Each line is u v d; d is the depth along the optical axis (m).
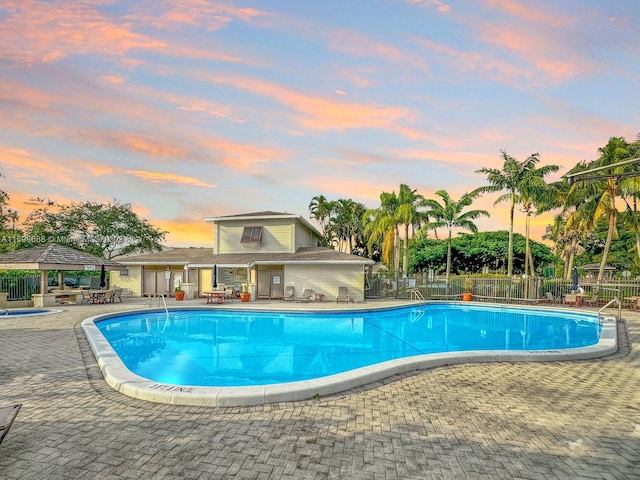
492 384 7.02
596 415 5.46
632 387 6.87
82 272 34.78
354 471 3.78
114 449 4.23
